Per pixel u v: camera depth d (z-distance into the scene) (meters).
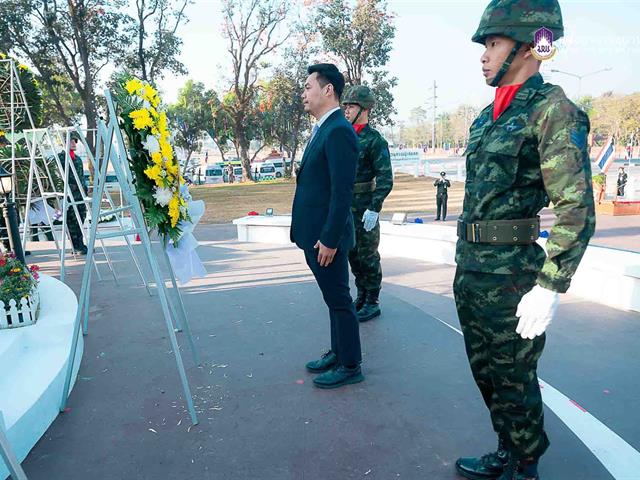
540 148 1.82
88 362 3.69
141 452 2.55
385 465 2.40
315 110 3.00
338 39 34.00
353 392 3.13
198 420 2.84
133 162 2.81
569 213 1.73
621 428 2.73
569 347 3.93
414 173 35.81
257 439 2.64
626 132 58.38
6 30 23.91
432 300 5.41
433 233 7.47
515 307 1.97
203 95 47.28
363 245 4.36
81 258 8.09
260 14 35.66
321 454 2.49
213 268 7.13
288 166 47.50
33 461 2.49
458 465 2.32
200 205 3.43
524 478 2.14
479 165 2.02
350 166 2.83
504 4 1.86
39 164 8.67
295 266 7.05
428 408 2.91
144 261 7.71
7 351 3.16
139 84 2.96
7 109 8.66
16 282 3.67
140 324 4.54
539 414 2.07
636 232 10.77
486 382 2.24
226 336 4.17
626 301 4.87
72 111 35.09
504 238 1.96
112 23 25.69
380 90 36.22
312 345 3.92
